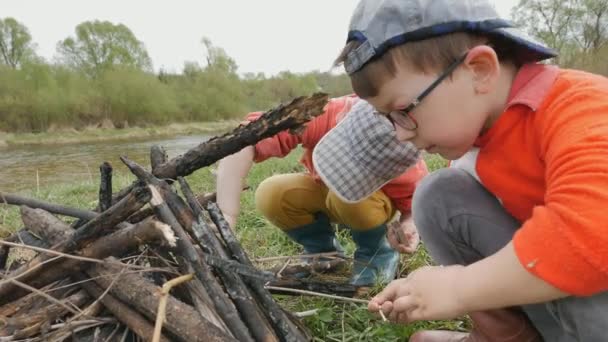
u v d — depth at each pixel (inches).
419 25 44.1
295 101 52.5
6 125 1053.8
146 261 60.5
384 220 84.6
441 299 45.2
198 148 58.7
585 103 40.7
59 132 1072.8
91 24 1496.1
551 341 50.1
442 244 57.7
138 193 48.6
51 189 227.0
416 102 46.1
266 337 46.1
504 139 46.5
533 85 44.8
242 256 54.3
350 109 83.4
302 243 95.2
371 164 76.4
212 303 48.6
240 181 77.2
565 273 37.2
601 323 41.6
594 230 35.4
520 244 39.7
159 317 42.6
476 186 54.6
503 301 41.3
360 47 46.6
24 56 1402.6
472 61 44.3
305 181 90.1
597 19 907.4
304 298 74.2
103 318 53.2
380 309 51.8
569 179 37.7
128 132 1128.2
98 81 1298.0
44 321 51.8
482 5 45.6
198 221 54.4
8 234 77.9
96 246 51.0
